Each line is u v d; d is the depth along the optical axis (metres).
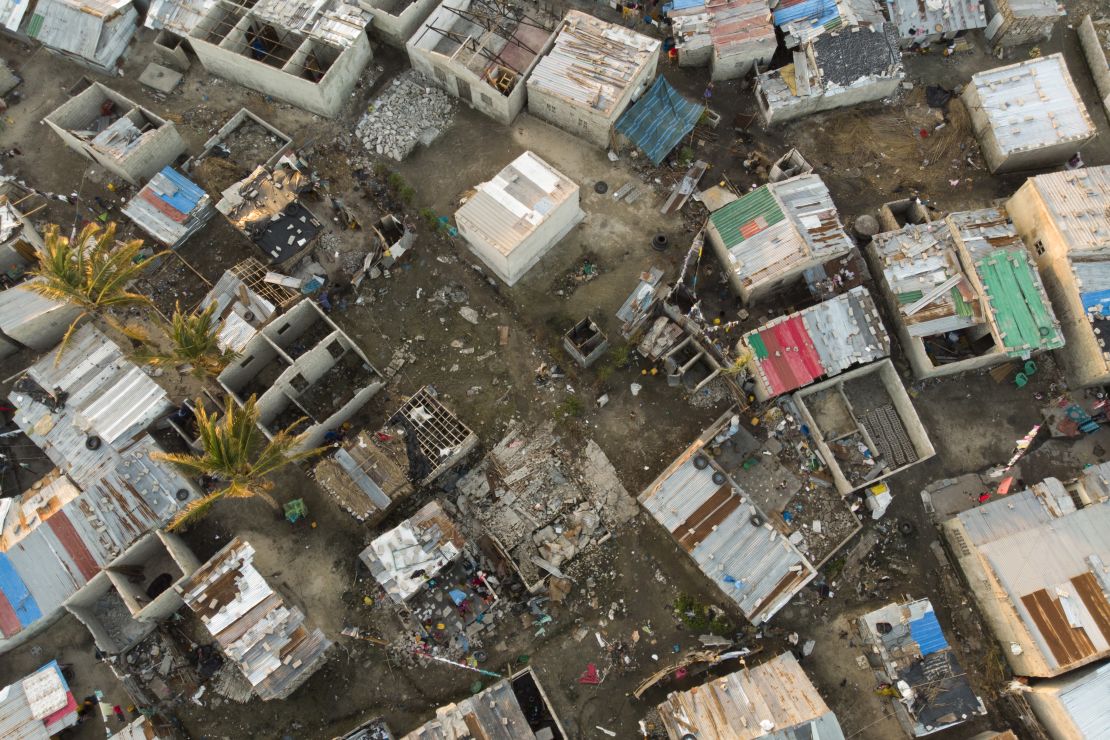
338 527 38.44
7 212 41.47
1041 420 39.16
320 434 39.00
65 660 36.50
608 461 39.09
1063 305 38.47
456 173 44.91
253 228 41.16
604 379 40.38
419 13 46.06
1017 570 34.03
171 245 42.03
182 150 45.22
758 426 39.31
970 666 35.62
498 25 45.53
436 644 36.44
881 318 40.78
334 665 36.28
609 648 36.34
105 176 44.62
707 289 42.03
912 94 45.69
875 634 34.56
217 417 39.56
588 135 44.94
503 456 39.09
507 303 42.16
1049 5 44.62
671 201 43.56
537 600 36.69
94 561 35.59
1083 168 39.38
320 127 45.97
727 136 45.22
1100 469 36.00
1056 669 32.50
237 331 38.09
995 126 42.25
